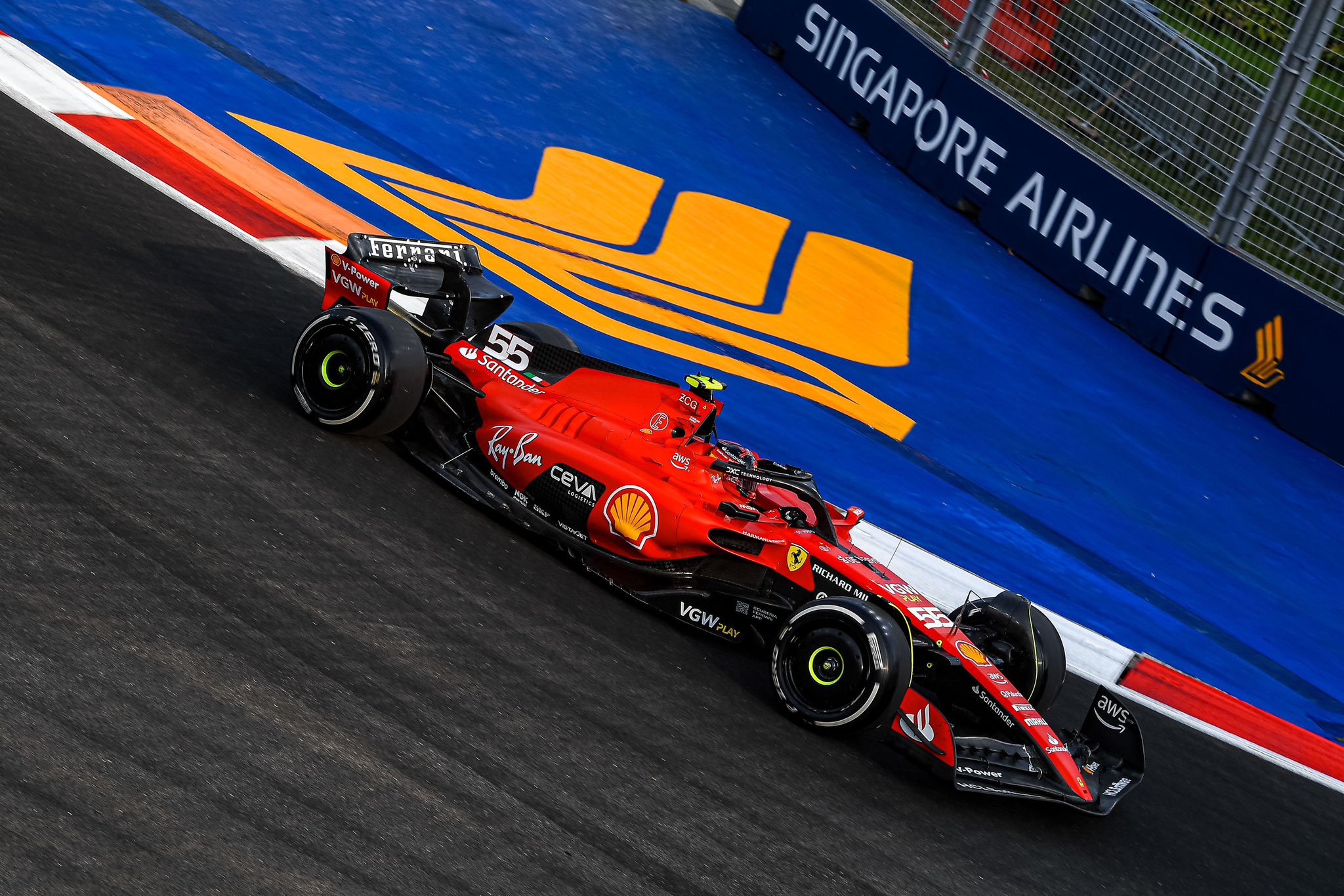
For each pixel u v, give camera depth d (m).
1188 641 37.97
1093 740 25.80
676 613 25.22
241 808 13.94
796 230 56.06
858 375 46.97
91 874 12.21
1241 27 58.81
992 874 20.22
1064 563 39.78
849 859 18.53
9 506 17.70
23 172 32.09
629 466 26.25
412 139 49.44
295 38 52.91
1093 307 61.66
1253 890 24.08
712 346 44.19
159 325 27.22
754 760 20.66
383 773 15.63
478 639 20.38
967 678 23.98
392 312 26.41
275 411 25.50
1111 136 61.41
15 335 23.33
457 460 26.73
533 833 15.76
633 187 53.53
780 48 72.19
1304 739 33.78
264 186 40.38
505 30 61.91
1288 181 57.19
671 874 16.12
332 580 19.97
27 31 43.94
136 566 17.72
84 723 14.20
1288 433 56.28
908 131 66.69
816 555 25.02
